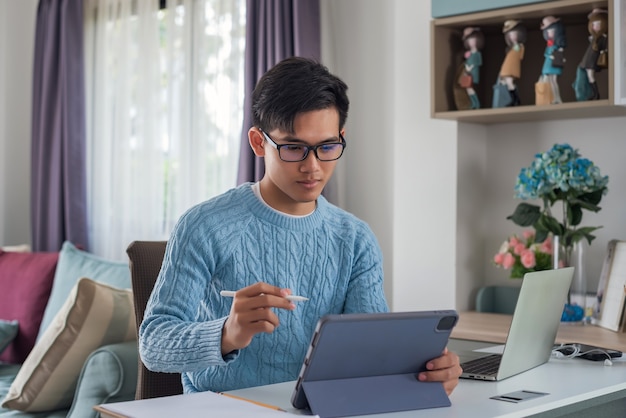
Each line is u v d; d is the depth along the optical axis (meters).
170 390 1.92
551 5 2.58
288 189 1.56
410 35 3.08
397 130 3.13
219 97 3.75
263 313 1.36
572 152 2.66
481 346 2.49
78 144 4.29
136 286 1.97
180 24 3.96
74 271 3.48
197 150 3.83
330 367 1.36
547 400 1.50
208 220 1.65
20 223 4.71
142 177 4.10
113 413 1.34
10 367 3.43
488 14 2.72
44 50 4.41
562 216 2.93
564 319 2.65
